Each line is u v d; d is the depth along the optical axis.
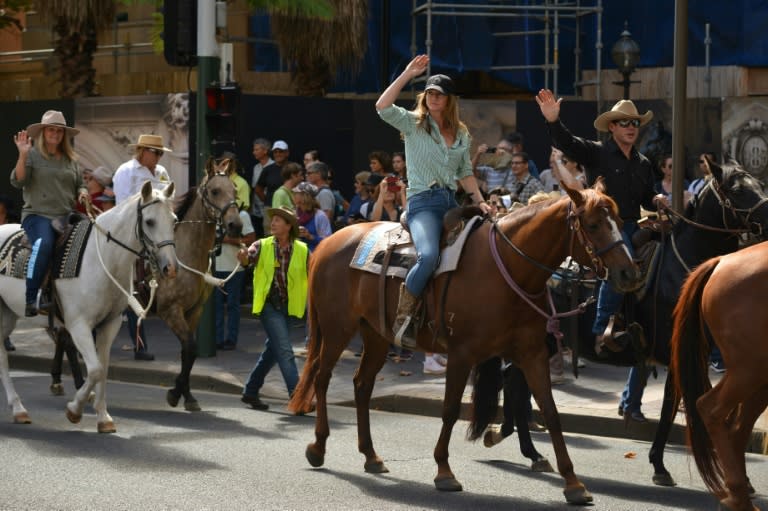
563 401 12.30
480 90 22.64
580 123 20.47
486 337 8.82
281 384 14.14
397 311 9.26
